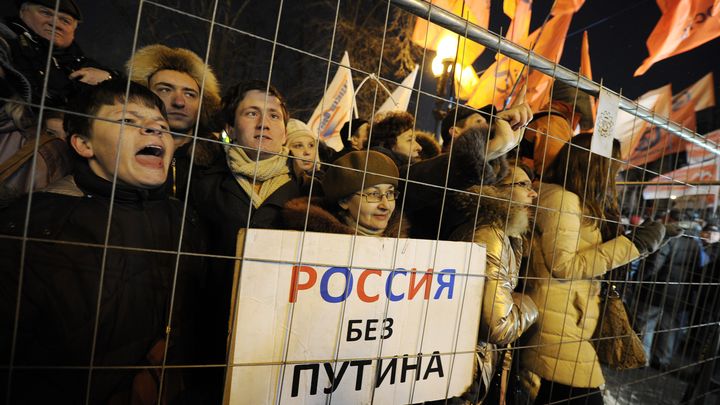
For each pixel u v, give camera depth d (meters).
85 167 0.94
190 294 1.08
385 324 0.96
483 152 1.39
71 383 0.93
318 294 0.87
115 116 0.96
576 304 1.59
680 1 2.25
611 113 1.34
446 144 1.50
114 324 0.97
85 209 0.93
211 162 1.10
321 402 0.90
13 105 0.86
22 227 0.87
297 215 1.21
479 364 1.23
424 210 1.38
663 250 2.25
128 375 0.99
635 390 2.13
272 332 0.83
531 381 1.59
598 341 1.58
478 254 1.12
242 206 1.13
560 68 1.20
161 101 1.02
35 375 0.90
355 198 1.28
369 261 0.93
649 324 2.21
